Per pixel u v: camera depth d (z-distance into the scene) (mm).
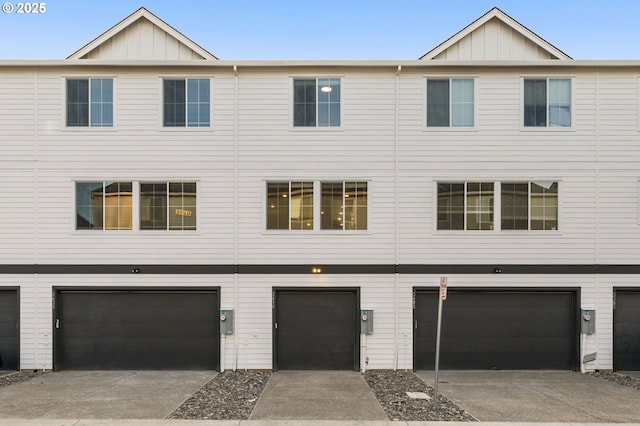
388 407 8258
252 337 11305
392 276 11359
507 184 11492
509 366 11391
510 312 11469
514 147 11445
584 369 11172
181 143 11508
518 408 8250
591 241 11328
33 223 11344
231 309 11297
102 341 11422
